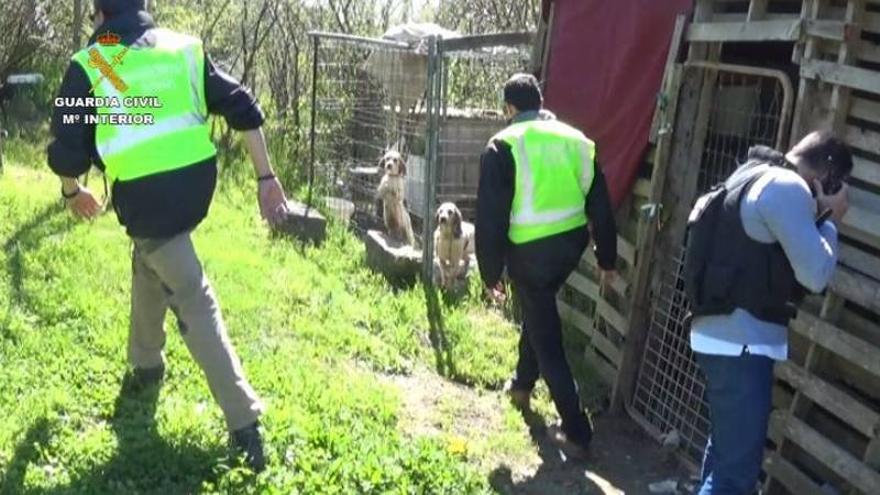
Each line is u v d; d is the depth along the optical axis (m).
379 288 6.77
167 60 3.80
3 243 5.80
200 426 4.09
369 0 11.78
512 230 4.65
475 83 9.73
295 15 10.86
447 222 6.79
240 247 6.90
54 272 5.48
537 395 5.44
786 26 4.23
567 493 4.49
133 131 3.73
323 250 7.46
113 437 3.96
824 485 4.14
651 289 5.29
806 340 4.20
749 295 3.47
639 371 5.39
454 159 8.99
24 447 3.79
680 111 5.08
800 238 3.30
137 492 3.66
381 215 8.59
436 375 5.57
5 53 10.23
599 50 5.68
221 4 11.39
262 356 5.06
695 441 4.96
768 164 3.54
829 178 3.46
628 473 4.80
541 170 4.55
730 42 4.88
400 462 4.15
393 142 9.39
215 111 3.99
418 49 7.88
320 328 5.64
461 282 6.95
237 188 8.80
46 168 8.02
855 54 3.94
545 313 4.76
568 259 4.68
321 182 9.49
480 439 4.82
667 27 5.14
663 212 5.18
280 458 3.99
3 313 4.84
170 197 3.77
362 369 5.36
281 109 10.73
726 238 3.50
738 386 3.52
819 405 4.17
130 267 5.75
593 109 5.71
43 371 4.38
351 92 10.00
